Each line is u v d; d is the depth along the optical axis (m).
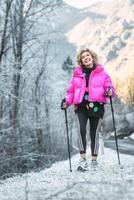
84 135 8.45
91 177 6.45
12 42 22.66
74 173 7.68
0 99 21.16
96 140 8.64
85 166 8.24
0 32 21.22
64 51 28.17
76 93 8.54
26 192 4.75
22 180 7.66
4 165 19.58
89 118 8.67
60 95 31.42
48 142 29.39
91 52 8.59
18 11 22.62
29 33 23.55
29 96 26.98
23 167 21.05
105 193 4.10
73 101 8.65
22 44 23.14
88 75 8.56
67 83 31.92
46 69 28.50
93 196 4.04
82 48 8.66
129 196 3.78
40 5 23.38
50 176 7.59
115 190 4.30
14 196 4.91
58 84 30.97
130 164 8.82
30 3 23.05
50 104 30.53
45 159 24.17
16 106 21.89
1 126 20.16
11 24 22.36
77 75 8.61
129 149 26.81
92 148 8.62
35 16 23.45
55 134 35.38
